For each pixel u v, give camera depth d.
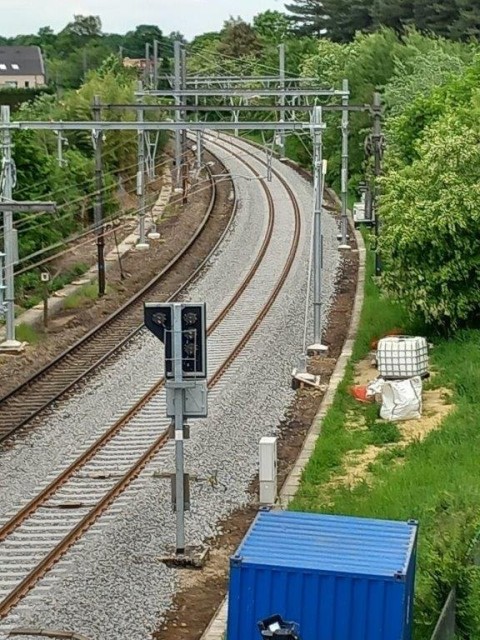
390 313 47.53
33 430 34.41
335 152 87.44
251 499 28.25
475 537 20.92
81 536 25.55
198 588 23.00
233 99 105.44
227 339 45.78
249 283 56.56
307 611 16.84
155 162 98.94
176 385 24.56
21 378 40.50
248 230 70.88
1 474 30.17
